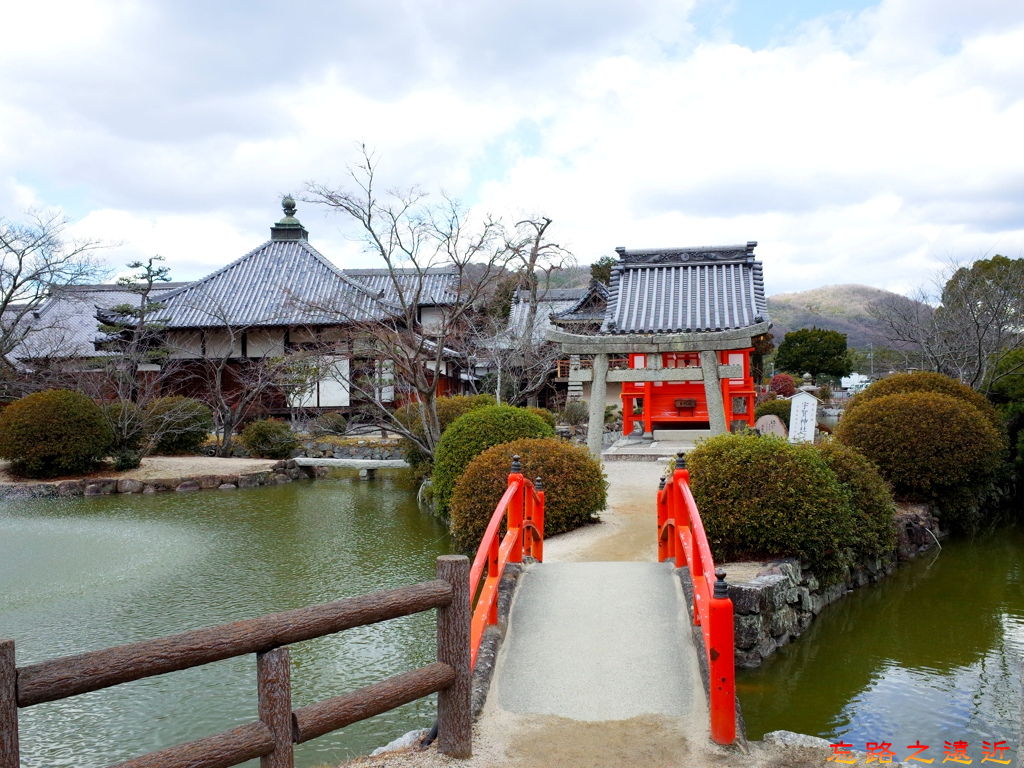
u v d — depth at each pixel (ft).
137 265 79.61
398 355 53.06
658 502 23.11
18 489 53.52
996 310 56.70
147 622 24.80
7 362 75.97
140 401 66.33
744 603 21.44
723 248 51.67
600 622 16.81
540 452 30.81
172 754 8.00
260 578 30.35
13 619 25.17
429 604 10.91
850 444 39.06
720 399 35.68
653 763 11.62
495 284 64.59
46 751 16.75
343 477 64.95
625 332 45.01
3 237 72.90
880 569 31.24
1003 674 21.06
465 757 11.60
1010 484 50.52
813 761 11.82
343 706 9.63
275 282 93.50
